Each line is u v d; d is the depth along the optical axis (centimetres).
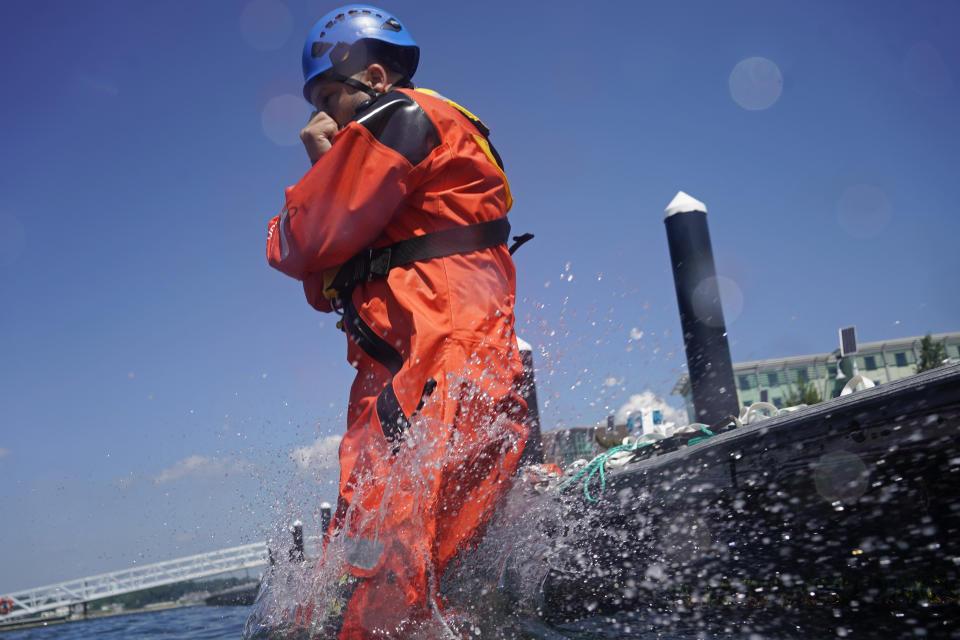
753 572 123
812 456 112
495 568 137
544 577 143
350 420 155
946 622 84
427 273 144
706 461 136
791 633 89
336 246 146
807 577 112
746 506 125
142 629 506
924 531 95
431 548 125
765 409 196
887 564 100
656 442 204
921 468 94
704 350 307
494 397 138
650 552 147
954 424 90
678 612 116
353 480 138
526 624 122
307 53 167
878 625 86
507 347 146
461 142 151
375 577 125
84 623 930
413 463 128
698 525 137
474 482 136
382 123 145
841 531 107
